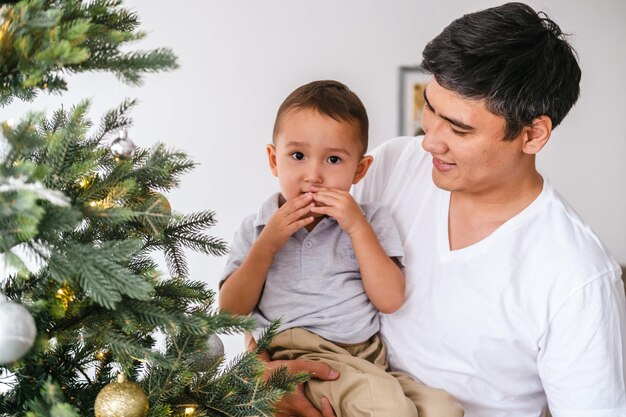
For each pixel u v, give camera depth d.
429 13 3.50
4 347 0.68
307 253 1.28
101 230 0.88
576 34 3.53
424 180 1.34
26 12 0.70
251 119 3.48
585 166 3.59
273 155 1.35
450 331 1.20
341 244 1.29
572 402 1.12
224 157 3.48
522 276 1.16
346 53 3.51
